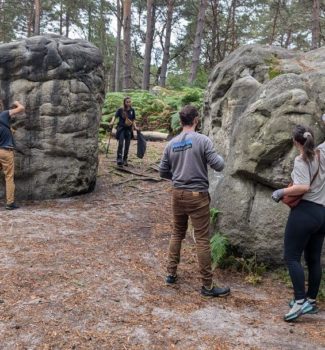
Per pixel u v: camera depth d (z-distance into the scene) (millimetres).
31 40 7609
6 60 7363
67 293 4059
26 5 33031
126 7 19922
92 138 8023
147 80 23359
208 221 4238
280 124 4844
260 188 5055
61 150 7699
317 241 3895
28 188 7637
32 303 3818
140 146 9969
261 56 6312
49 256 4984
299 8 24359
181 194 4199
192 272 4824
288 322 3750
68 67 7590
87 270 4645
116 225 6395
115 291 4184
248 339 3408
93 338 3305
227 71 6527
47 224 6258
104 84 8367
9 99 7410
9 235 5664
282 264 4793
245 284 4617
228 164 5391
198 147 4137
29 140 7547
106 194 8141
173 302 4043
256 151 4914
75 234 5879
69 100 7645
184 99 15305
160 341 3314
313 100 4969
